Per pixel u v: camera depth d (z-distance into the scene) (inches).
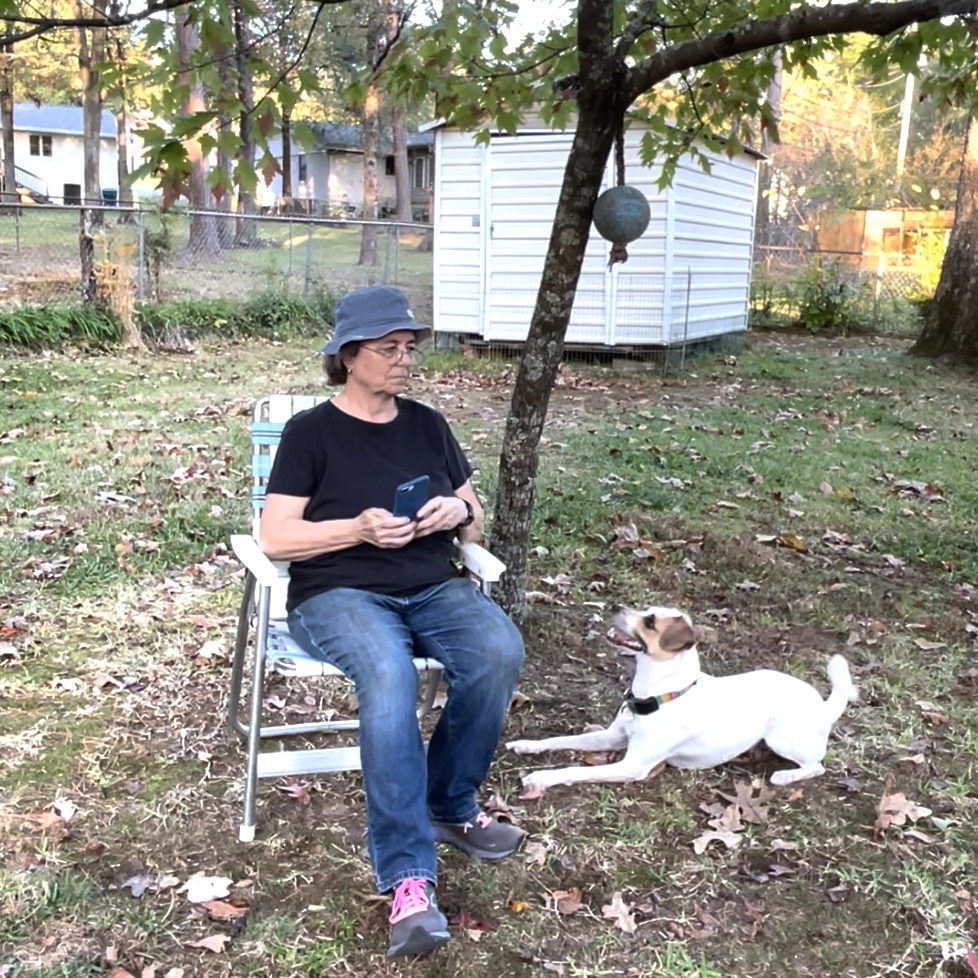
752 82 188.4
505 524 157.9
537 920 98.0
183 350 468.8
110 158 2116.1
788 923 98.7
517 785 122.5
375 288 109.7
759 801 119.3
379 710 93.2
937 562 210.2
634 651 124.6
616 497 241.6
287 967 90.5
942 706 145.3
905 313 687.1
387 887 91.6
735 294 581.0
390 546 105.8
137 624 163.0
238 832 110.4
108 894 99.3
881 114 1577.3
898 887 104.4
